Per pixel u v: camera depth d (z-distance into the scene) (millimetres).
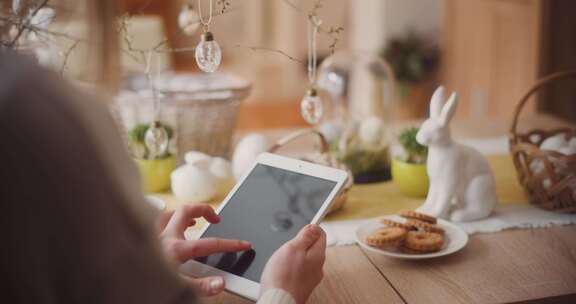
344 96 2008
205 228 1027
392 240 1070
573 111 2896
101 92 587
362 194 1389
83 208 517
